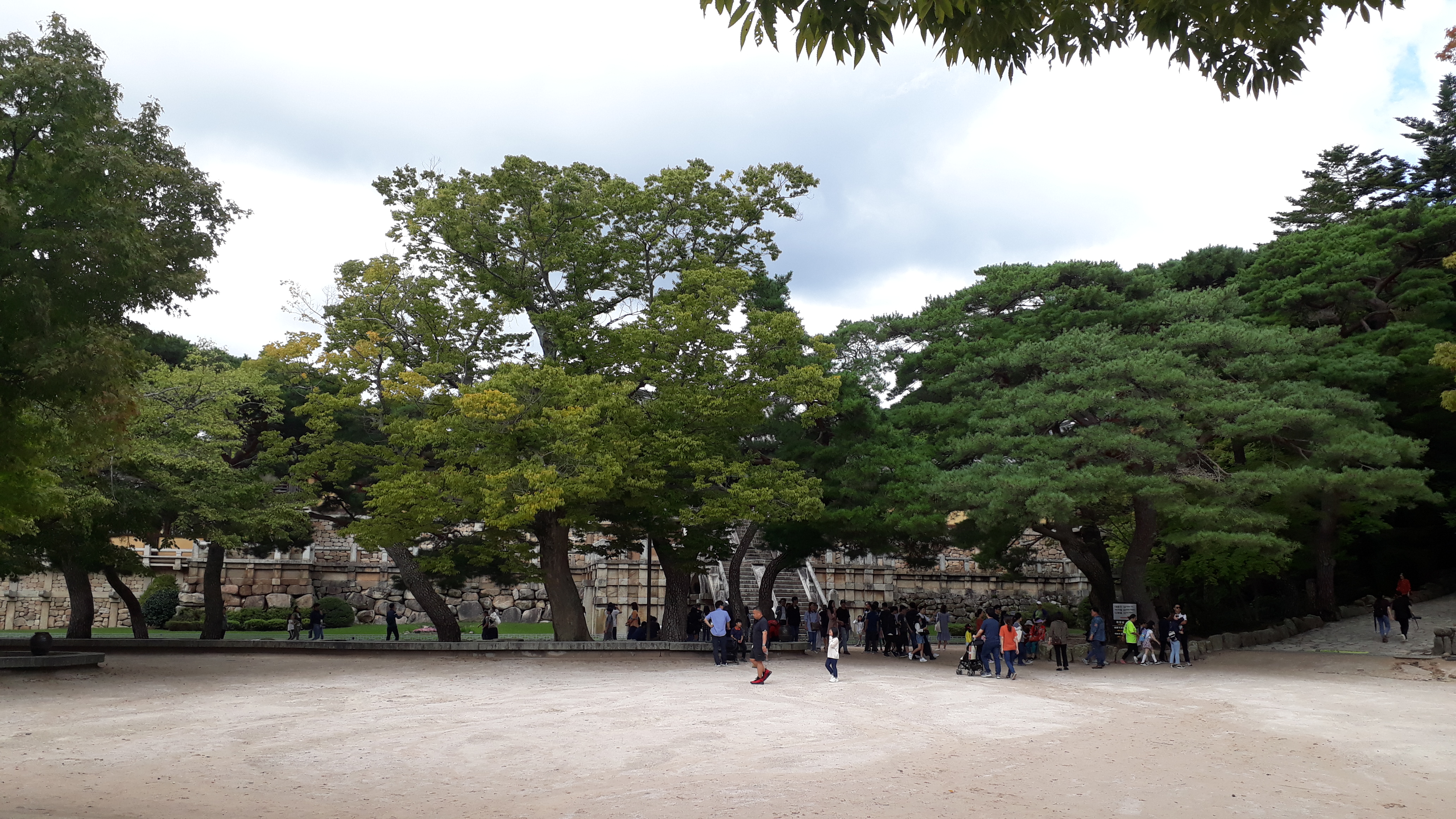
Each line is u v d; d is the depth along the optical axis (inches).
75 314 681.0
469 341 1422.2
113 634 1833.2
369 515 1685.5
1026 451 1268.5
